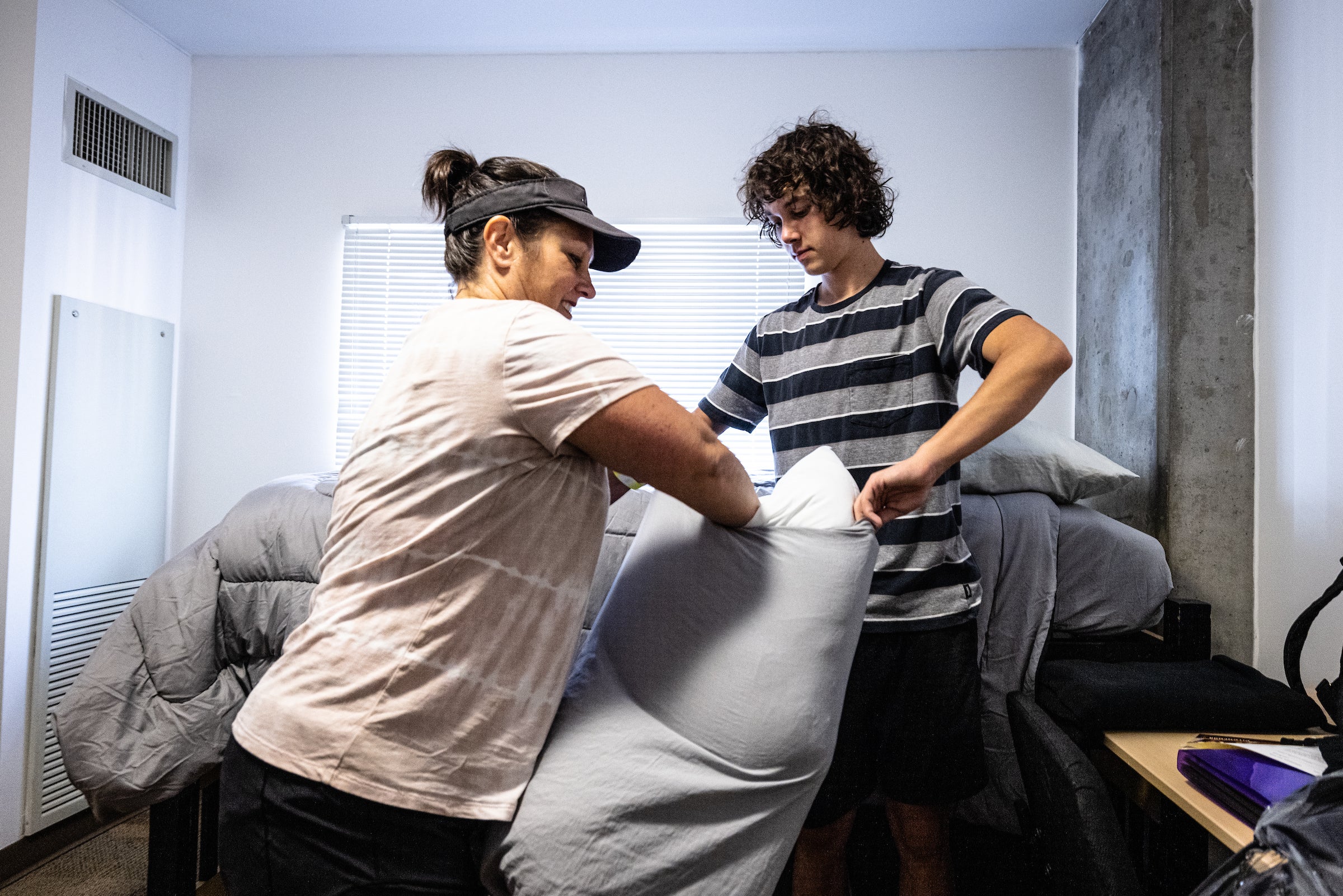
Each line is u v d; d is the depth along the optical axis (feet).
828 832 4.41
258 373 10.18
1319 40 5.99
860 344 4.43
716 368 10.08
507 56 10.16
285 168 10.27
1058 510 6.00
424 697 2.59
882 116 9.78
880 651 4.22
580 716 2.98
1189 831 4.56
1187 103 7.01
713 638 3.02
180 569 5.97
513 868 2.66
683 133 9.98
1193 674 4.85
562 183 3.17
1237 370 6.85
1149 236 7.41
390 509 2.73
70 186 8.27
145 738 5.55
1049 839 4.14
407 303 10.21
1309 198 6.09
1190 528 6.86
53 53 8.04
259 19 9.37
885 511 3.46
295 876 2.58
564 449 2.72
